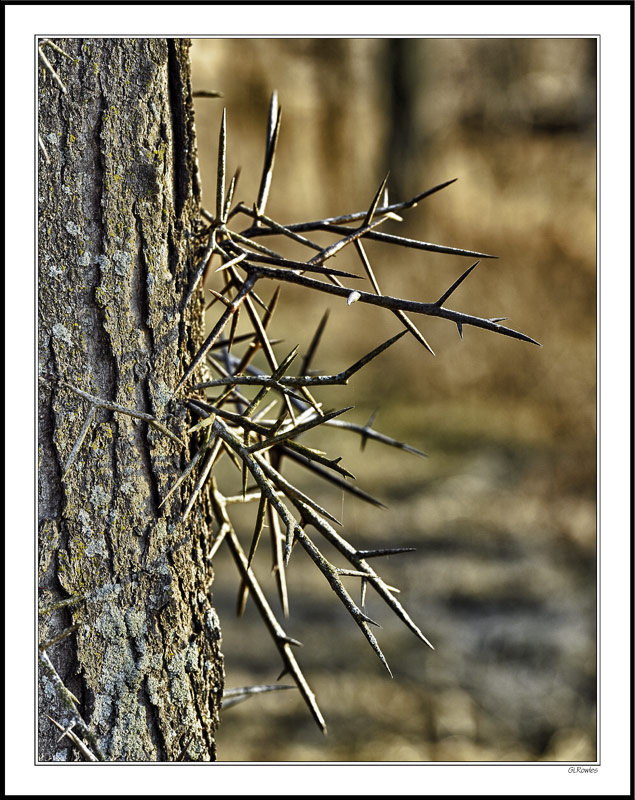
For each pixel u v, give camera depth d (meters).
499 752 4.65
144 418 1.53
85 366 1.51
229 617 6.06
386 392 10.17
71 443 1.50
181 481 1.49
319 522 1.51
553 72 17.64
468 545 6.97
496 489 7.95
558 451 8.46
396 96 16.97
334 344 11.26
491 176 13.66
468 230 11.30
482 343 10.12
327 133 16.33
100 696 1.54
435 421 9.43
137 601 1.57
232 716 5.09
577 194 12.04
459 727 4.85
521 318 9.85
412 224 12.25
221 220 1.59
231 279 1.66
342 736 4.83
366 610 6.20
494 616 5.96
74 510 1.51
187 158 1.61
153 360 1.57
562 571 6.53
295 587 6.43
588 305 9.70
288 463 8.91
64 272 1.50
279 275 1.58
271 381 1.51
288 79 15.89
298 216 14.41
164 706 1.60
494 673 5.34
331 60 16.55
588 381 9.11
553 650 5.50
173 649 1.61
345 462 8.73
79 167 1.51
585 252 10.13
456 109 17.72
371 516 7.54
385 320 11.09
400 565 6.70
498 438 8.91
